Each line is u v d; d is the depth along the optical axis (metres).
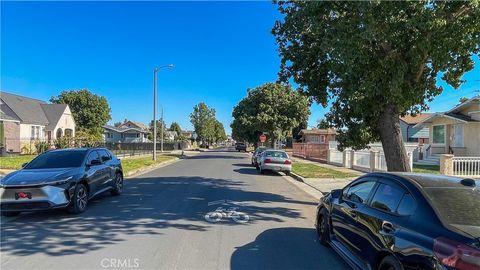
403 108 11.60
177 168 27.38
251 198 13.34
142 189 15.27
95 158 11.98
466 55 10.73
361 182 6.43
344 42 9.63
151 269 5.90
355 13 9.80
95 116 74.38
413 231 4.48
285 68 13.90
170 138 121.00
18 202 9.40
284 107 53.25
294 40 13.12
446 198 4.75
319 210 7.65
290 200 13.28
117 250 6.85
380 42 10.18
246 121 55.31
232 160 39.09
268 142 67.56
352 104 11.53
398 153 11.53
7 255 6.52
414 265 4.24
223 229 8.58
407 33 10.15
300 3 11.30
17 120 42.41
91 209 10.84
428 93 12.07
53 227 8.59
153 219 9.50
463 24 9.58
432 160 29.75
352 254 6.00
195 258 6.47
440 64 10.21
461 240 3.89
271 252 6.93
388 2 9.16
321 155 37.91
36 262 6.16
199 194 13.95
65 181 9.80
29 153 39.31
